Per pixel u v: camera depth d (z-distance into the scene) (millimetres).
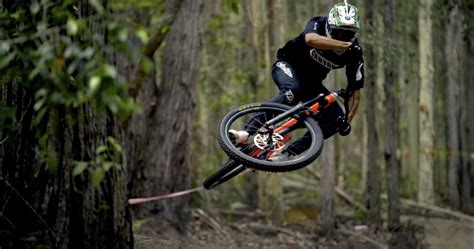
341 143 28062
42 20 5520
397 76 19984
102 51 5066
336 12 7129
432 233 16375
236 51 23125
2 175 7191
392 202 16047
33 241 7023
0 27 6086
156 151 14359
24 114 7027
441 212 18734
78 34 5941
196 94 14773
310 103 7418
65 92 5355
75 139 7000
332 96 7496
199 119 21625
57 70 5125
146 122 14414
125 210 7641
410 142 24609
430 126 19766
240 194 23859
